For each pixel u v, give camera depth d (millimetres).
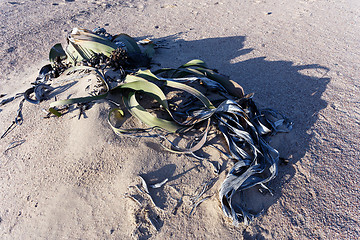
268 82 3555
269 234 1985
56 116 2521
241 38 4879
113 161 2146
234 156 2250
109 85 2611
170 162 2180
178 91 2779
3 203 2131
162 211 1979
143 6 6883
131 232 1881
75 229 1924
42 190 2104
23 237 1947
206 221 1984
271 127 2676
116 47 3340
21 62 4461
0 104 3191
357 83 3469
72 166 2162
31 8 6836
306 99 3215
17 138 2506
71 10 6633
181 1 7160
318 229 1991
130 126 2357
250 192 2186
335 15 5926
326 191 2219
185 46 4617
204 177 2154
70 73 3156
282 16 5902
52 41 5094
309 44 4598
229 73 3785
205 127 2438
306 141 2648
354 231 1946
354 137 2672
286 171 2395
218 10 6402
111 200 2006
